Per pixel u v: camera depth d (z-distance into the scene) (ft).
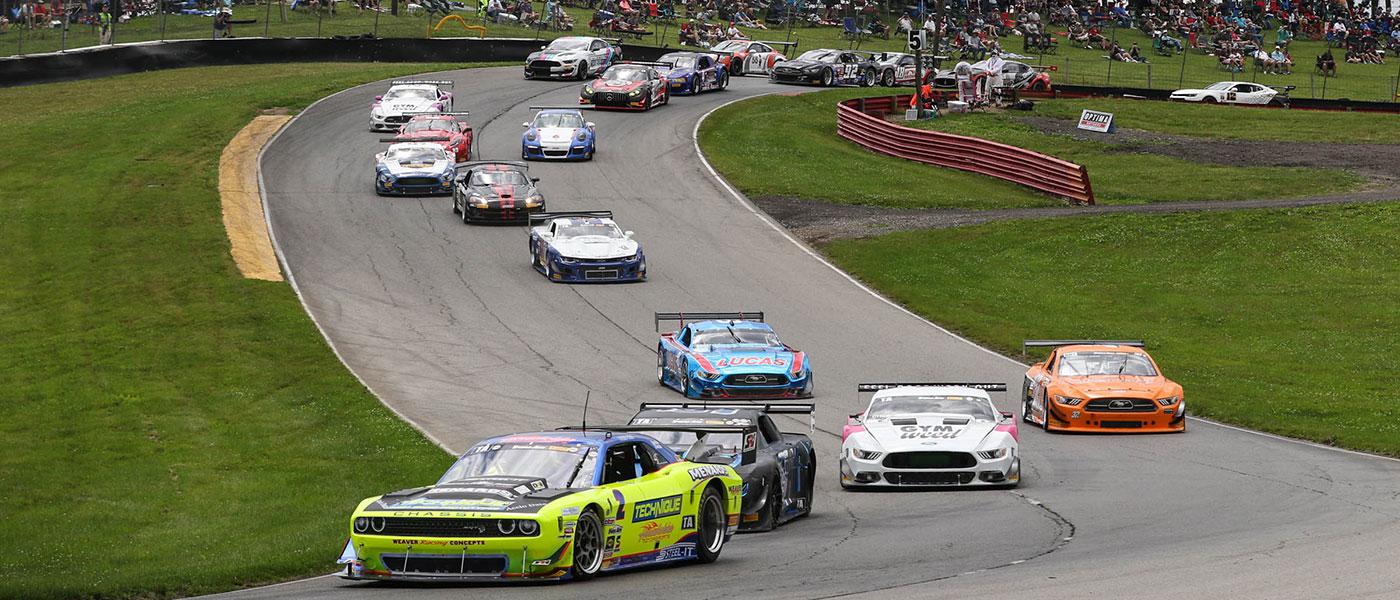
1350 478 227.81
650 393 318.45
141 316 375.86
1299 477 229.25
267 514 204.95
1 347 350.02
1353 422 290.35
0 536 190.08
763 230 526.16
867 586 141.28
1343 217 522.06
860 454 230.89
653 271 459.73
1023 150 634.02
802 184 611.06
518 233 508.53
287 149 624.18
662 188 586.86
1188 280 459.73
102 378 316.81
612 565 146.92
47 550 178.60
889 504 216.13
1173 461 251.80
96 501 215.51
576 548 141.90
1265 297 440.86
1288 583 137.18
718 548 163.32
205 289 404.16
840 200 582.76
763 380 314.55
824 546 173.68
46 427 276.21
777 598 134.82
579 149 625.82
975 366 358.02
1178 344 390.42
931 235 515.91
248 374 321.32
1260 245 494.59
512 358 350.84
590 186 581.53
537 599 134.82
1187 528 178.50
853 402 314.35
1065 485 228.22
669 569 156.04
